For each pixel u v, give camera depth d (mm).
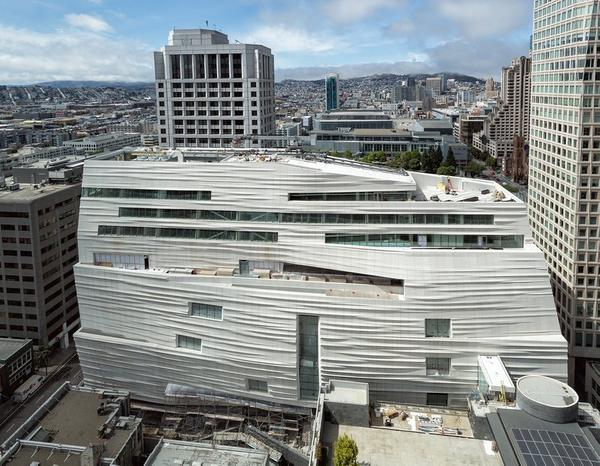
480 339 92562
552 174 143125
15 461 85125
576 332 133750
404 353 94062
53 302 150750
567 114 132750
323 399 80312
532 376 80000
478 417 75812
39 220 143000
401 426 79688
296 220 101625
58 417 98688
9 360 128375
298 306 96000
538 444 67812
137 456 96312
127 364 108875
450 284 92312
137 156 121812
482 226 96688
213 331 101688
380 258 94938
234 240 104500
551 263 145250
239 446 98562
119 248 109688
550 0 141250
